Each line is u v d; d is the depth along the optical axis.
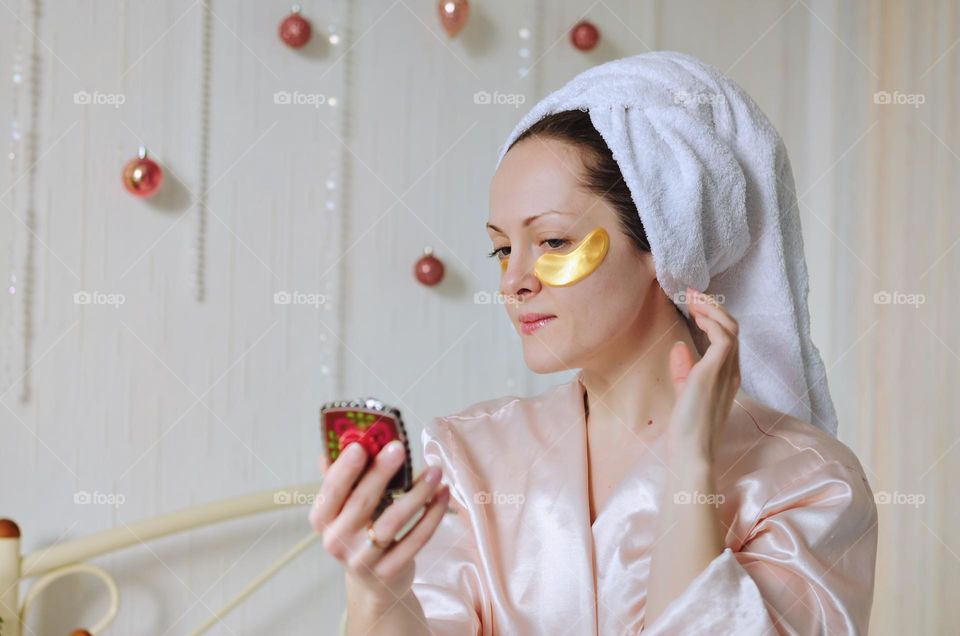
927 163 1.87
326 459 0.68
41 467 1.73
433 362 1.94
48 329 1.74
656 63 0.96
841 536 0.89
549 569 0.94
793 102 2.19
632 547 0.91
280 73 1.86
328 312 1.89
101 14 1.76
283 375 1.86
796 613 0.82
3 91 1.71
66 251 1.75
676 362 0.88
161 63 1.79
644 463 0.93
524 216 0.90
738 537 0.90
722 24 2.15
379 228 1.92
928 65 1.88
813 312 2.14
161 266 1.79
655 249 0.89
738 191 0.93
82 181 1.75
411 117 1.94
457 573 0.97
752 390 1.03
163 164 1.79
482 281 1.97
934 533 1.80
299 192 1.87
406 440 0.65
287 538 1.86
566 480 0.96
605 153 0.90
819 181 2.15
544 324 0.90
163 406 1.80
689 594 0.79
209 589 1.81
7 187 1.71
